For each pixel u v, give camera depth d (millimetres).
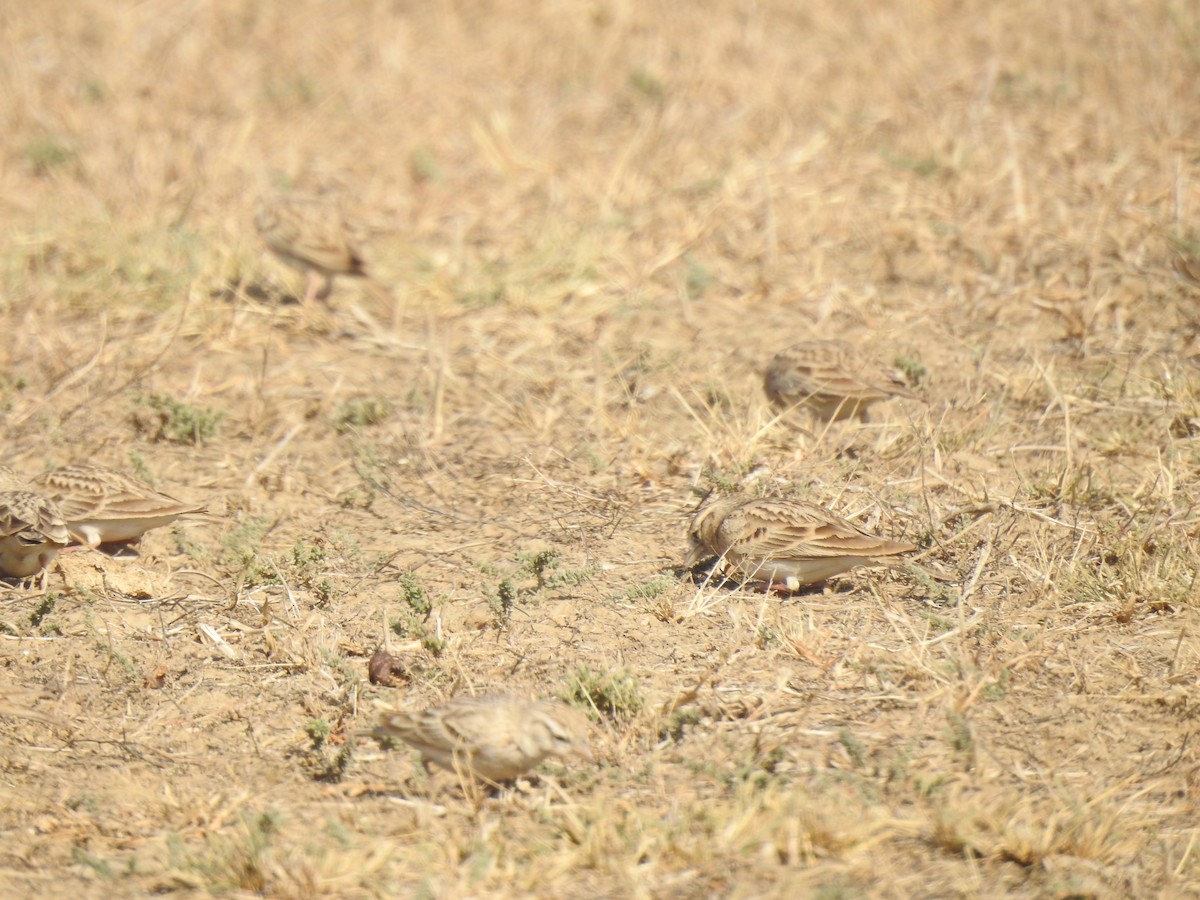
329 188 30188
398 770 12992
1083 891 10656
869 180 27953
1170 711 13133
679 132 31406
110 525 16953
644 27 37938
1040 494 17500
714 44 36125
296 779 12859
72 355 22984
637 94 33875
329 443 20391
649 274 25250
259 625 15508
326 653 14500
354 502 18578
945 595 15383
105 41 38656
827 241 25719
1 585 16469
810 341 19922
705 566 16375
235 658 14930
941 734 12930
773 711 13430
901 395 19234
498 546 17266
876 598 15500
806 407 19672
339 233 24359
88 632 15367
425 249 27000
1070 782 12211
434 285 25172
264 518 18156
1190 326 21578
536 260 25969
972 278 23781
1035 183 26781
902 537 16719
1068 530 16625
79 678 14547
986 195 26547
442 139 32562
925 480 17562
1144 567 15500
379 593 16188
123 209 28500
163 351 22953
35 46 38281
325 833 11875
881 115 30875
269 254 26766
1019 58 32750
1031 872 11016
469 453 19938
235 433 20750
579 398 21312
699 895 10773
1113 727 12945
